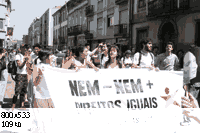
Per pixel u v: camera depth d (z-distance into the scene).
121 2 22.70
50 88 3.95
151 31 18.31
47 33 62.44
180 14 15.10
